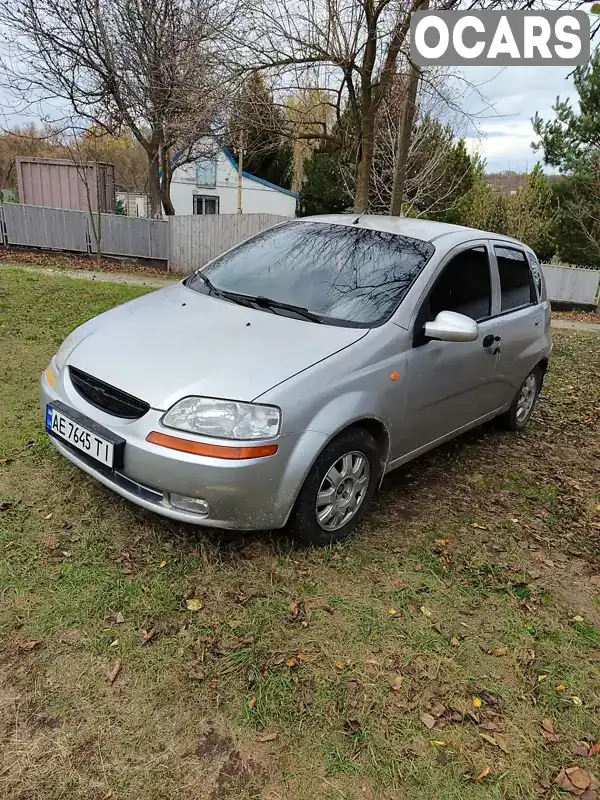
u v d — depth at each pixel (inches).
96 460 111.7
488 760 81.0
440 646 99.5
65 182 637.9
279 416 104.8
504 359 170.7
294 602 105.2
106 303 321.4
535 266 195.6
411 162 521.7
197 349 115.0
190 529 121.1
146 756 76.8
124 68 543.5
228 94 312.3
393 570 117.9
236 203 1042.7
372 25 261.3
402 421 131.3
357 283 138.1
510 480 165.6
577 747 84.6
